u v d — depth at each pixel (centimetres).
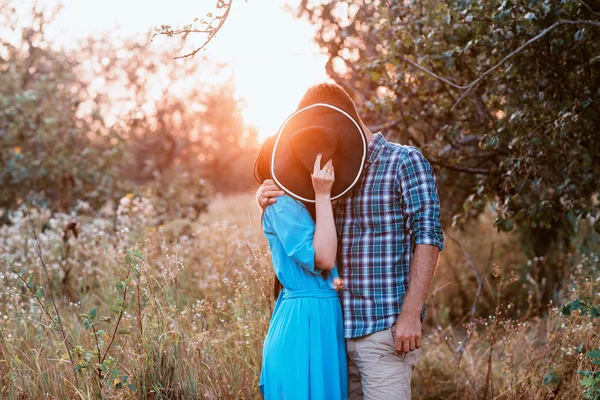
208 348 327
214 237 545
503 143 440
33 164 764
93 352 289
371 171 251
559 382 318
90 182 805
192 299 420
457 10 371
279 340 248
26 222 577
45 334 353
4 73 854
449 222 625
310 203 251
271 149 267
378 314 247
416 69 419
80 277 480
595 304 348
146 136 1625
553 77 359
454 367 404
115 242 498
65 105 851
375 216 249
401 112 433
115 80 1366
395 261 248
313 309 248
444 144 454
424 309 252
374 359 247
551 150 364
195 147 1902
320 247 239
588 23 302
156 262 452
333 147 242
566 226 550
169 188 790
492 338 366
